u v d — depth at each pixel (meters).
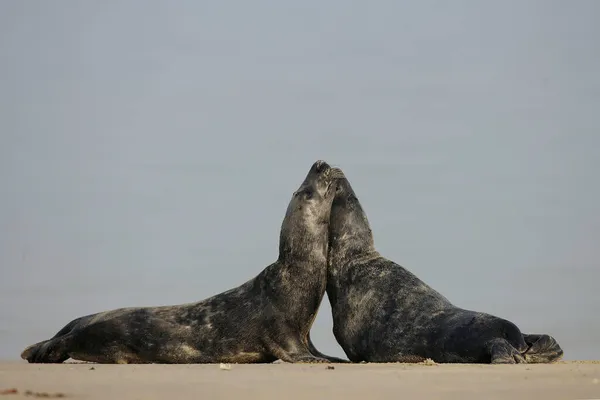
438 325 73.31
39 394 47.12
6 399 45.66
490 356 69.31
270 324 77.88
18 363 72.94
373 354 76.75
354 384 51.84
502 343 69.25
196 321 78.50
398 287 77.31
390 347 75.25
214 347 77.75
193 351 77.56
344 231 80.94
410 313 75.31
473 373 57.59
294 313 78.44
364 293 78.38
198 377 55.78
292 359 76.31
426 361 68.50
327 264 80.75
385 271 78.88
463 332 71.50
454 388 50.12
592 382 52.78
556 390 49.53
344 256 80.50
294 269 79.06
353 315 78.44
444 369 60.91
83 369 62.62
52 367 65.00
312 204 79.81
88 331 77.88
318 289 79.62
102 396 46.88
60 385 51.19
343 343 79.31
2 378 55.09
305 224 79.31
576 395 48.03
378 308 76.94
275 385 51.38
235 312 78.56
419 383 52.28
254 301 78.88
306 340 80.62
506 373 57.59
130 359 77.94
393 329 75.38
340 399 46.03
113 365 68.69
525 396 47.47
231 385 51.34
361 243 80.88
